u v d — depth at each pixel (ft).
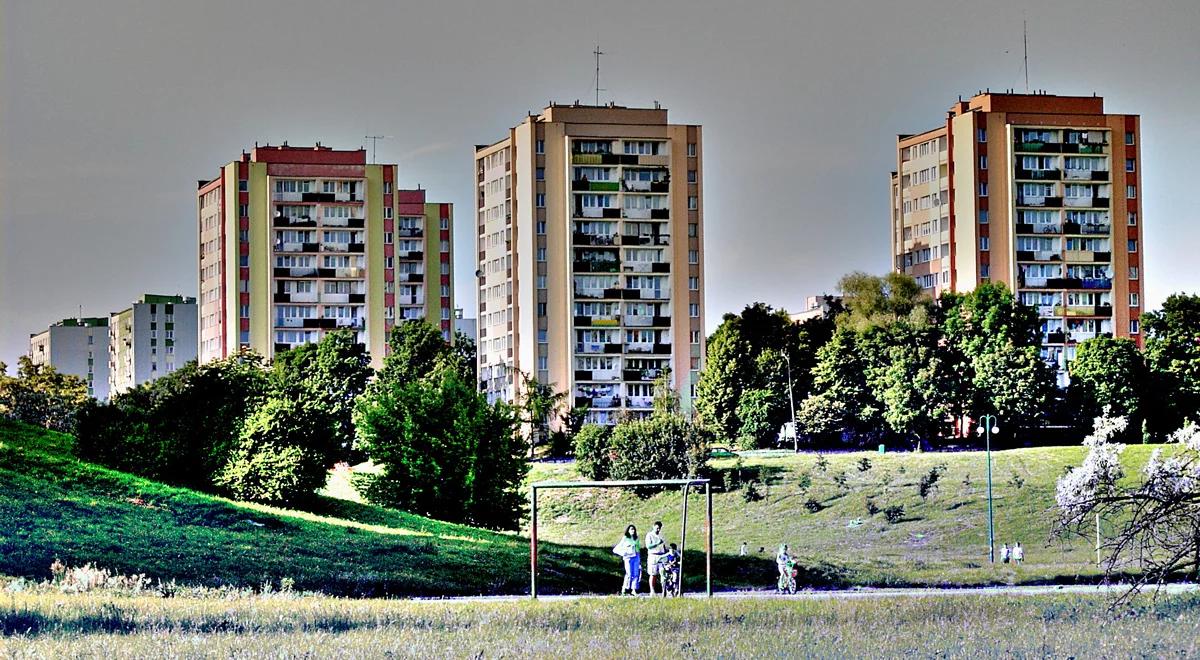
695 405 595.88
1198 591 203.21
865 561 347.97
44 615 161.68
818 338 641.40
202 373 342.23
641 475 472.85
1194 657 138.21
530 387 625.41
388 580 237.86
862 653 140.05
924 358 559.38
